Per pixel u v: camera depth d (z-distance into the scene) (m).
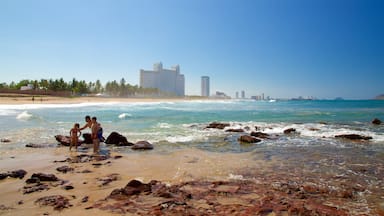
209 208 5.20
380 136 15.55
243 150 11.81
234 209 5.14
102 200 5.63
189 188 6.43
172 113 36.19
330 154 10.83
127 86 176.62
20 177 7.35
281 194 6.03
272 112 38.12
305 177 7.48
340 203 5.54
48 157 10.16
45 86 119.00
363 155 10.60
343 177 7.49
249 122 24.16
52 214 4.95
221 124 20.41
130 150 11.78
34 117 25.72
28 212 5.05
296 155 10.64
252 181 7.07
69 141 12.99
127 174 7.80
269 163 9.23
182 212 4.98
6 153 10.86
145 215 4.88
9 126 19.91
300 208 5.10
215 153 11.10
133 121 25.05
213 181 7.04
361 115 32.12
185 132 17.81
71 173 7.85
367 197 5.91
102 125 21.62
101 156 10.36
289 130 17.88
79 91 129.62
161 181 7.09
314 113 35.28
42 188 6.44
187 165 8.93
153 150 11.79
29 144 12.62
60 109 42.50
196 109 48.81
